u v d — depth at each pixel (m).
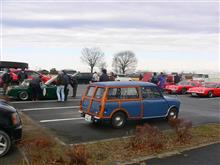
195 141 8.98
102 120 10.73
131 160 7.18
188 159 7.38
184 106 18.30
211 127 11.21
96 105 10.88
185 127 9.10
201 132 10.23
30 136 9.15
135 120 12.39
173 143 8.56
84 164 6.59
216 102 21.22
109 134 10.05
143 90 11.66
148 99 11.75
